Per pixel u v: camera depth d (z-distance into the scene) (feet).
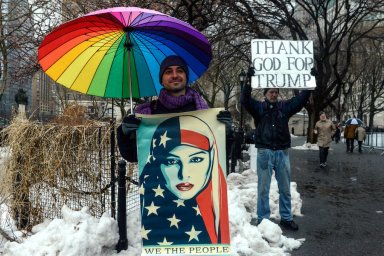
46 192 18.16
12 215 19.02
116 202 17.22
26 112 25.62
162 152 11.24
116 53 12.51
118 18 10.74
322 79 89.15
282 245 18.17
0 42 58.85
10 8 72.43
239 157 48.32
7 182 18.66
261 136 20.47
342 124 166.71
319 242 19.01
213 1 35.88
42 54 11.55
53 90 85.87
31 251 14.73
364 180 39.11
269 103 20.66
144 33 11.85
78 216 15.62
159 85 13.33
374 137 109.40
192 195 11.04
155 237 10.86
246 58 71.00
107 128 17.06
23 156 18.30
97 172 17.11
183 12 37.73
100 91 13.01
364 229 21.22
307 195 30.89
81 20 10.77
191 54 12.58
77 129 17.24
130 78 12.33
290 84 20.42
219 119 11.31
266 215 20.63
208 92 152.05
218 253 10.76
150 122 11.38
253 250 17.08
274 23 69.00
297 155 69.51
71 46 11.75
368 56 129.59
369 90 178.60
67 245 14.14
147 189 11.10
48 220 18.07
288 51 20.61
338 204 27.48
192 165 11.19
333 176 42.04
